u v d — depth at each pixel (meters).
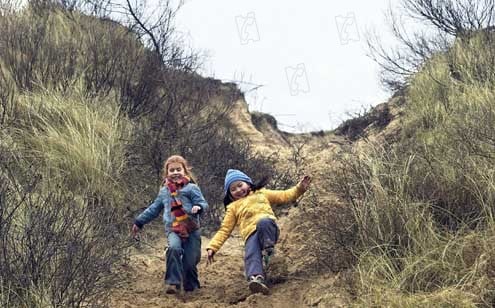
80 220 8.39
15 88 11.48
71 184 10.07
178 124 12.59
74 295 7.37
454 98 11.35
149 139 11.46
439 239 7.89
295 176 12.32
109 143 10.77
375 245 8.00
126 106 12.18
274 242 8.49
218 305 8.09
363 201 8.47
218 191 11.23
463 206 8.24
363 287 7.55
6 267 7.34
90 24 14.30
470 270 7.38
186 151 11.73
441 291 7.23
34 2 14.60
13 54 12.25
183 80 14.01
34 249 7.57
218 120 13.94
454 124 10.08
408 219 8.04
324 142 16.08
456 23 13.99
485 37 13.14
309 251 8.90
